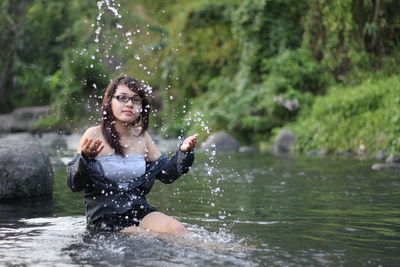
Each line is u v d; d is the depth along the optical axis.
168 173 4.53
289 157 11.67
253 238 4.04
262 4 16.22
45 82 22.89
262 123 14.89
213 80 17.33
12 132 19.94
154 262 3.28
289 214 5.11
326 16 15.22
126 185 4.39
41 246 3.72
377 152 11.51
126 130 4.52
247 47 16.55
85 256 3.44
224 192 6.62
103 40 16.19
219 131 14.97
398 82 13.06
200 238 3.94
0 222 4.70
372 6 14.61
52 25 24.06
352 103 13.12
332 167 9.50
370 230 4.36
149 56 17.00
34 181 6.07
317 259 3.41
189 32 18.56
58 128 18.14
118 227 4.24
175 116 16.61
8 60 24.69
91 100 16.86
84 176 4.11
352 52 14.84
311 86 15.38
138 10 19.59
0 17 24.20
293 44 16.39
